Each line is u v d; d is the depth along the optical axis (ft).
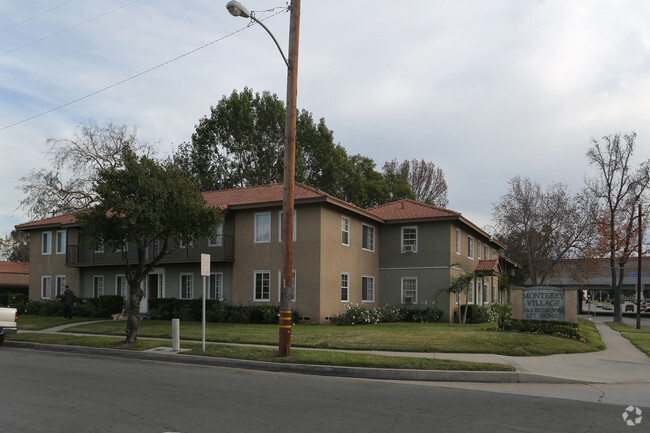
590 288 233.35
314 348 51.19
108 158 119.75
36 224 117.91
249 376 37.93
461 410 27.04
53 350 56.90
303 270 83.71
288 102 45.47
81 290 110.11
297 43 45.60
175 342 50.26
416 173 203.82
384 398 29.99
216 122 151.43
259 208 88.22
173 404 27.50
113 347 53.72
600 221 133.49
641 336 77.10
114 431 22.07
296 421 24.11
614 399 31.04
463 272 105.60
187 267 95.55
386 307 95.91
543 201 150.92
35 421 23.63
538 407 28.12
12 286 159.84
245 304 87.71
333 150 159.22
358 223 96.22
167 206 57.52
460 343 51.88
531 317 65.46
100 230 56.44
